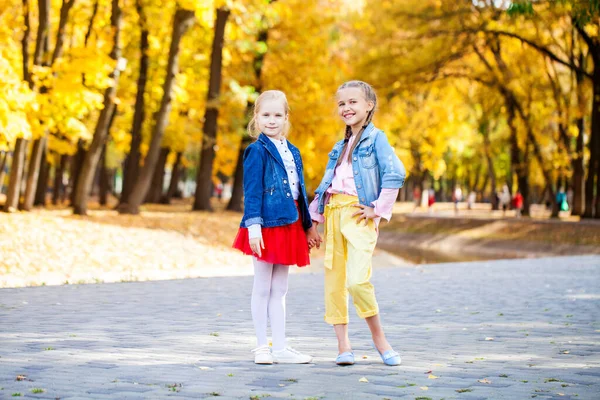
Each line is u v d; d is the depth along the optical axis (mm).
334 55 27969
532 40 28984
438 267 15219
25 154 17875
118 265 14359
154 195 36844
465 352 5254
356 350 5293
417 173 51438
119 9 19219
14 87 13914
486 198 80688
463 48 30312
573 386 4023
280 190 4766
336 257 4730
